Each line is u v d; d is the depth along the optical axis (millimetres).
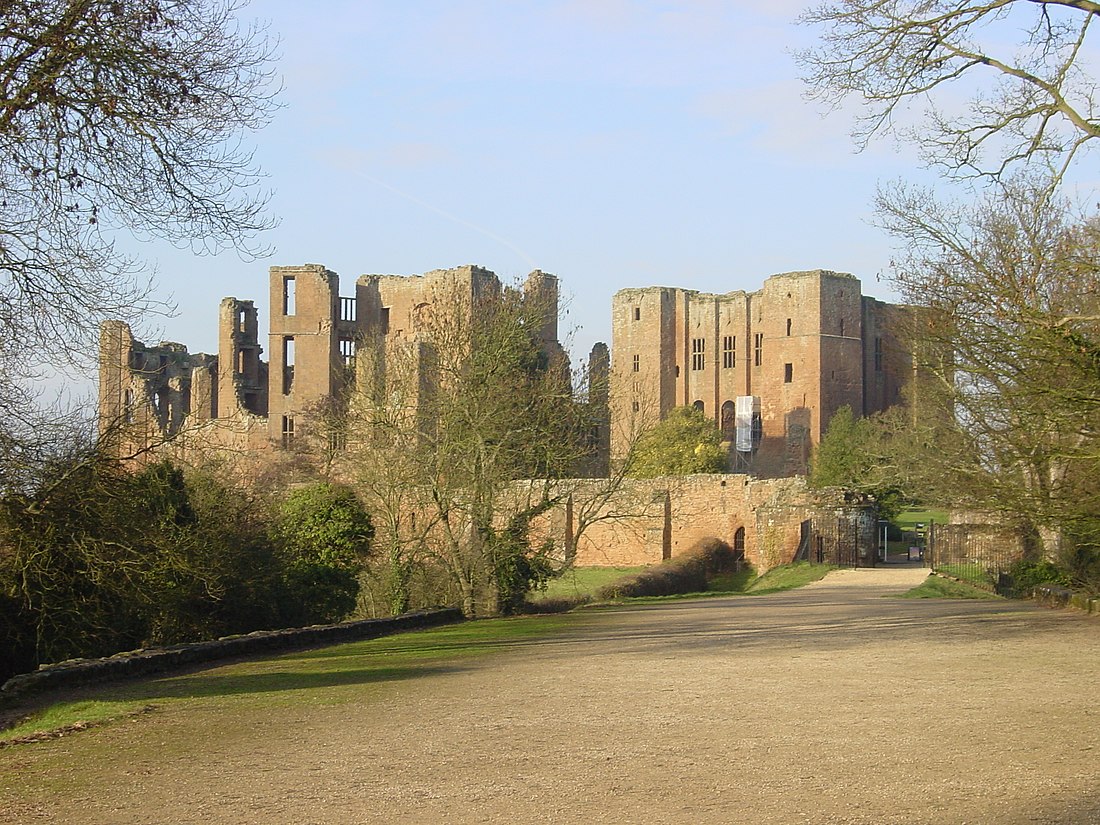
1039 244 26500
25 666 22453
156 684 17156
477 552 36094
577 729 12234
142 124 17125
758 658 19000
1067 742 10602
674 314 131125
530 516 37531
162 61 17172
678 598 45531
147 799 9336
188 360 117000
